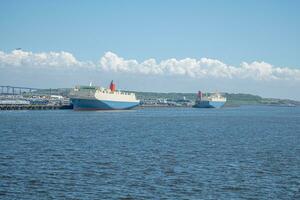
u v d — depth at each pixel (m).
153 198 43.25
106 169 57.12
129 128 129.62
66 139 92.94
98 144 84.25
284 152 75.75
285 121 189.62
